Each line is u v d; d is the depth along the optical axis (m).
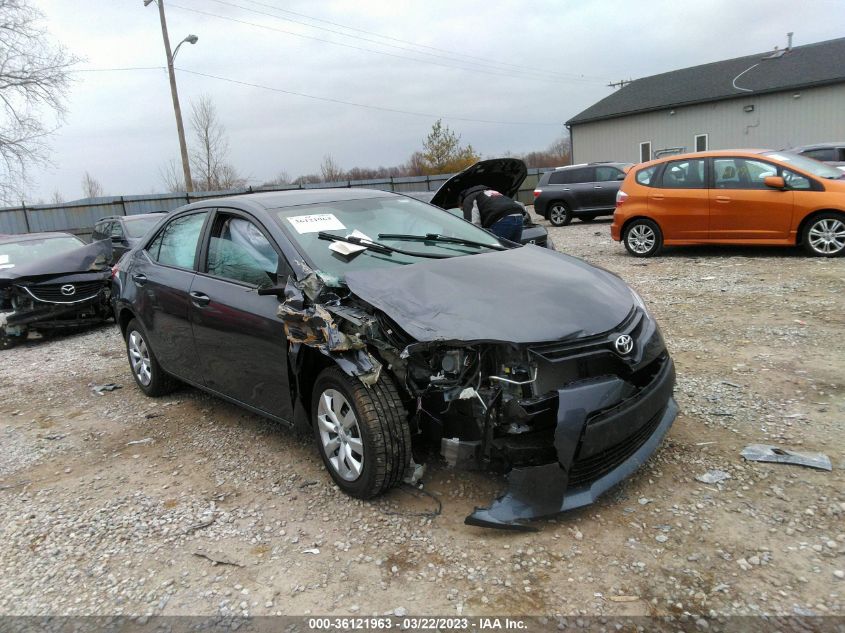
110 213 23.69
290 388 3.64
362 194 4.69
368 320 3.07
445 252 4.02
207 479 3.80
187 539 3.16
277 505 3.42
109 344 8.10
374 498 3.34
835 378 4.50
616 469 3.05
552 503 2.82
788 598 2.40
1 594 2.84
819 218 8.85
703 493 3.15
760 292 7.24
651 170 10.43
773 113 27.45
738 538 2.78
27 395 5.99
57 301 8.52
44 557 3.11
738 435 3.74
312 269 3.49
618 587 2.54
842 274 7.75
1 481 4.05
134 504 3.57
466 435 3.01
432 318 2.98
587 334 2.96
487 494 3.28
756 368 4.86
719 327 6.04
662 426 3.36
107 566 2.99
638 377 3.24
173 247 4.90
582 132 34.38
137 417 5.03
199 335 4.32
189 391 5.62
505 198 6.96
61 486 3.90
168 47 26.33
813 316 6.09
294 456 4.02
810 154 14.62
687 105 29.72
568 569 2.67
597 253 11.72
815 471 3.26
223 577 2.83
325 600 2.62
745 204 9.37
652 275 8.93
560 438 2.78
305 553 2.95
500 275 3.41
